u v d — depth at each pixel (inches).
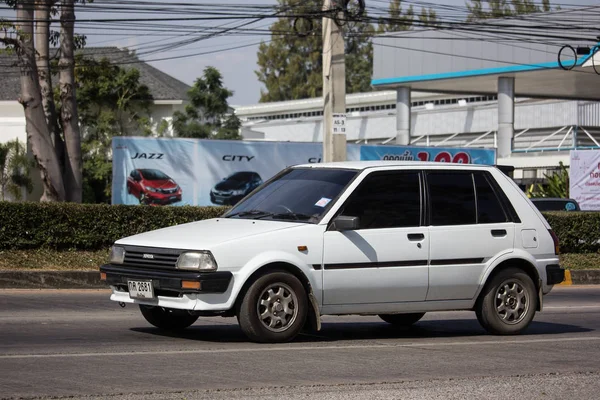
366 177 482.9
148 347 441.7
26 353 417.1
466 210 506.6
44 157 1160.8
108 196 1935.3
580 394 350.6
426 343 483.5
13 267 831.7
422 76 2311.8
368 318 617.3
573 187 1358.3
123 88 2026.3
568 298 821.2
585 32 1940.2
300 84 4343.0
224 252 437.1
